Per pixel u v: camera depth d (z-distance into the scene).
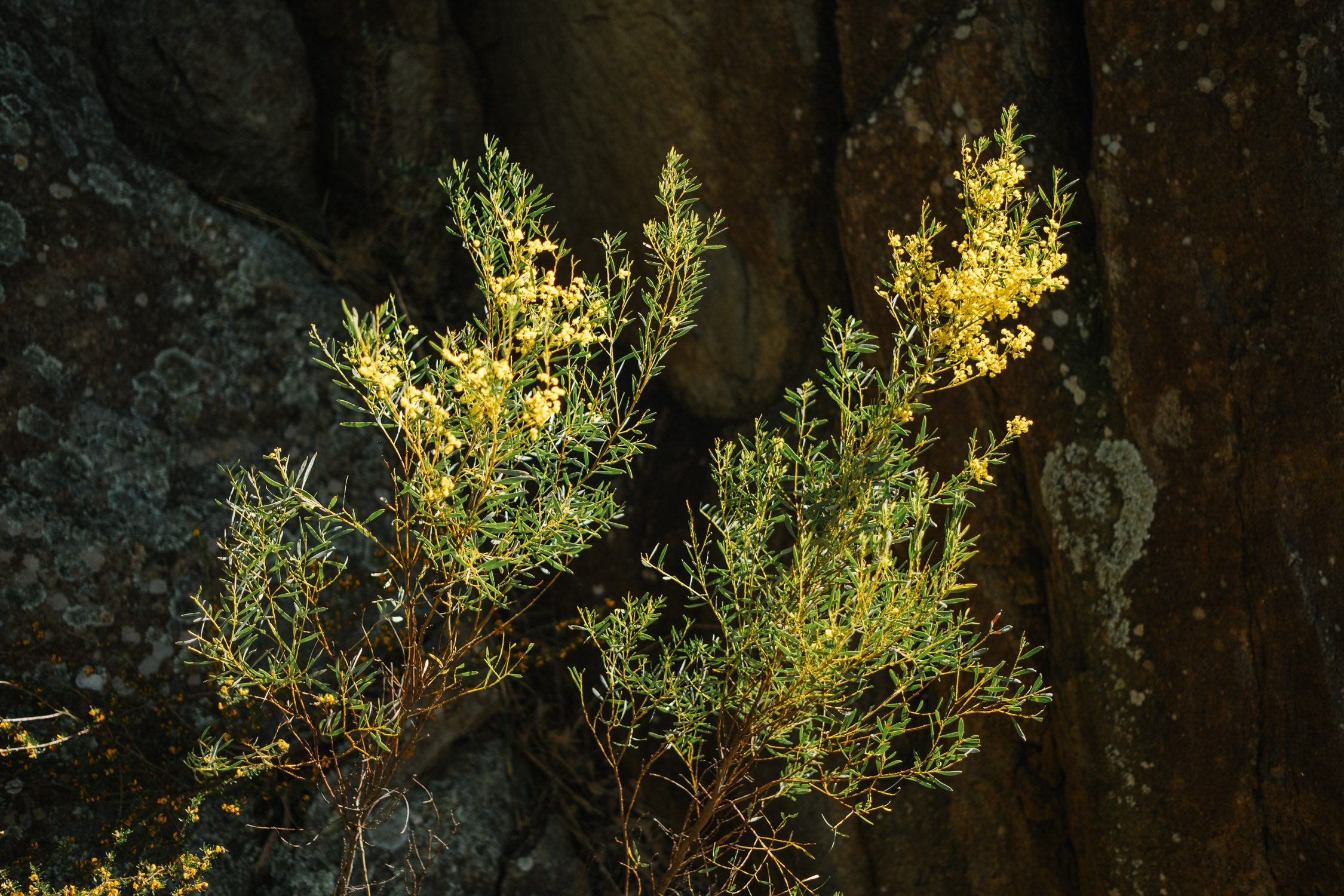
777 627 1.75
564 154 3.38
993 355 1.73
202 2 3.12
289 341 3.04
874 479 1.76
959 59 2.52
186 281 2.94
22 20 2.85
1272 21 2.16
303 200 3.43
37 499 2.61
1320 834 2.22
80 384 2.74
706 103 3.01
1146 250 2.35
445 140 3.54
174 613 2.69
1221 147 2.24
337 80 3.41
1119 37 2.34
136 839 2.48
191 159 3.23
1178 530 2.36
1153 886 2.46
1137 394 2.39
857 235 2.70
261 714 2.63
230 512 2.85
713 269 3.10
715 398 3.20
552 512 1.74
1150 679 2.41
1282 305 2.20
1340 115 2.11
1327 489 2.17
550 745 3.07
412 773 2.79
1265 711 2.27
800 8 2.81
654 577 3.09
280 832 2.62
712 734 2.86
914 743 2.72
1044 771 2.67
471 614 2.93
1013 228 1.81
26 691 2.49
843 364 1.86
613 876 2.95
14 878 2.35
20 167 2.72
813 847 2.73
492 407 1.58
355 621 2.85
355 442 3.07
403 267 3.52
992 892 2.72
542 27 3.29
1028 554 2.60
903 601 1.65
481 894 2.77
